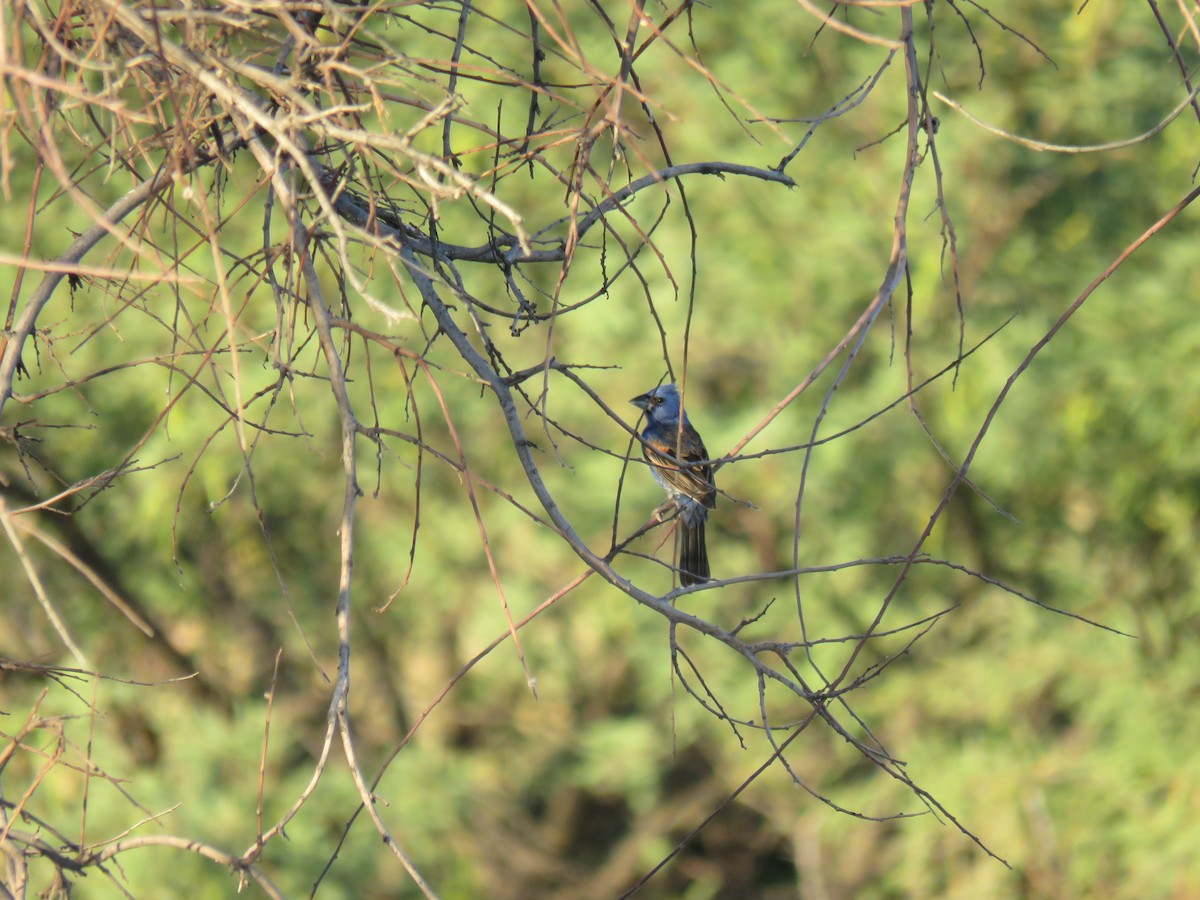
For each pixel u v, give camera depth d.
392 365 13.19
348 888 13.20
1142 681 14.57
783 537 14.69
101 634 14.24
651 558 4.55
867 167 13.88
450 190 3.47
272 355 4.24
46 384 12.10
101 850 4.75
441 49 11.41
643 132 13.11
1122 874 13.97
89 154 4.59
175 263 4.21
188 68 3.79
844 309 14.09
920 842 14.32
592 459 14.09
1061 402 14.24
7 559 13.71
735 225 13.54
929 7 4.52
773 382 14.03
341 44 4.00
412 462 13.79
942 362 14.17
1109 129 14.34
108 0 3.83
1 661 4.81
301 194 4.47
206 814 12.64
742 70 13.30
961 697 14.54
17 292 4.29
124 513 13.83
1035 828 14.07
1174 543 14.69
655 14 8.02
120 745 13.56
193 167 4.14
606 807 15.93
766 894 15.86
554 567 14.57
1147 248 14.62
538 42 4.39
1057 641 14.65
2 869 4.41
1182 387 14.23
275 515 14.34
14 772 11.55
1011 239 14.26
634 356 13.86
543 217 12.53
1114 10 14.16
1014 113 14.24
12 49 3.57
